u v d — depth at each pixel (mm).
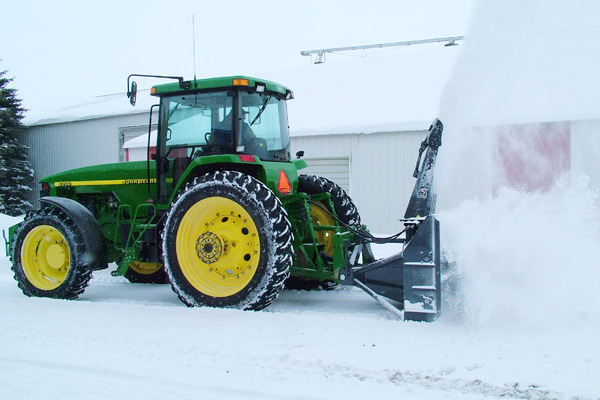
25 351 3658
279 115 5688
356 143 11602
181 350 3609
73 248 5395
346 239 4781
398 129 11094
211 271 4918
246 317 4352
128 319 4434
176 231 4902
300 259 5090
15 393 2982
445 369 3141
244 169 5227
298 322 4188
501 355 3336
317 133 11828
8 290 6047
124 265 5293
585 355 3287
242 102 5215
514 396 2781
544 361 3211
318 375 3129
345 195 5879
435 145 4508
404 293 4199
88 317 4535
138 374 3213
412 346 3555
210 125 5266
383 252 8406
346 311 4797
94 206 6223
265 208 4641
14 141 21266
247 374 3174
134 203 5930
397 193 11273
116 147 19656
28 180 21484
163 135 5480
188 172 5109
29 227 5617
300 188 5891
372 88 13961
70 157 20719
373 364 3256
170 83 5363
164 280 6648
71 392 2984
